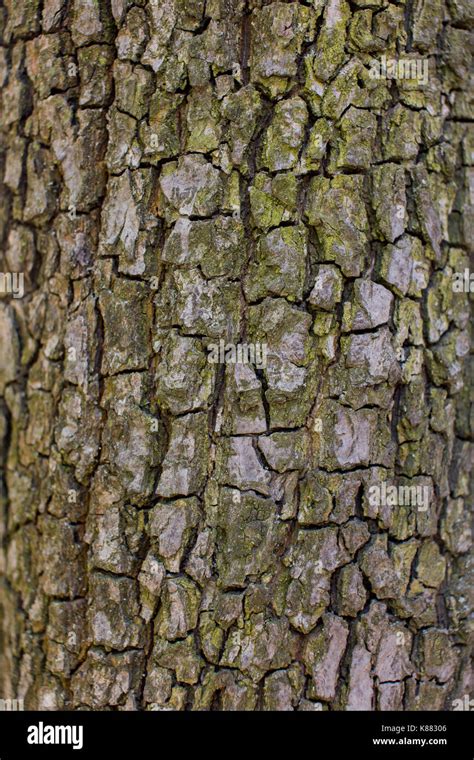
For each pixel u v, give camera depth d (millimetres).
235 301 932
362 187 934
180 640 943
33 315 992
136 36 936
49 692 987
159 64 931
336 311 936
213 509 939
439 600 979
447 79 964
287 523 941
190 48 925
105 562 956
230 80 925
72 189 959
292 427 936
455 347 972
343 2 925
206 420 937
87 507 966
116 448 949
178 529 940
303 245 929
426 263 957
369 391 940
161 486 941
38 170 979
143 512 948
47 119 969
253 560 937
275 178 925
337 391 938
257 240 929
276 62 919
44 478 987
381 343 939
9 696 1028
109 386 952
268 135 925
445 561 980
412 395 954
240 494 934
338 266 930
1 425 1037
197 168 927
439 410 968
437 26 955
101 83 949
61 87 962
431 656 972
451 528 980
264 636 941
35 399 995
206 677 944
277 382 931
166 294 938
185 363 932
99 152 953
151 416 944
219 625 941
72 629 974
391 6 937
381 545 954
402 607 961
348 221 930
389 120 941
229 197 928
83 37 950
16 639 1021
